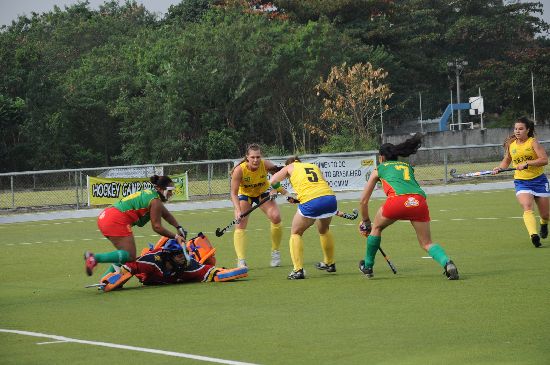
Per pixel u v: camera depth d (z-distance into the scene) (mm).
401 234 25688
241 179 19344
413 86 117625
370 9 113438
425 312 12828
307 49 92625
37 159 84688
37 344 11781
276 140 93250
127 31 130250
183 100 86938
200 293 16016
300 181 17391
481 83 118875
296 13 111625
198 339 11688
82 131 90562
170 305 14758
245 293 15758
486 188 48125
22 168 85000
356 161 46656
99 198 45125
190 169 57969
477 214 31406
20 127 83875
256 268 19797
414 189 16031
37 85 86812
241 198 19688
